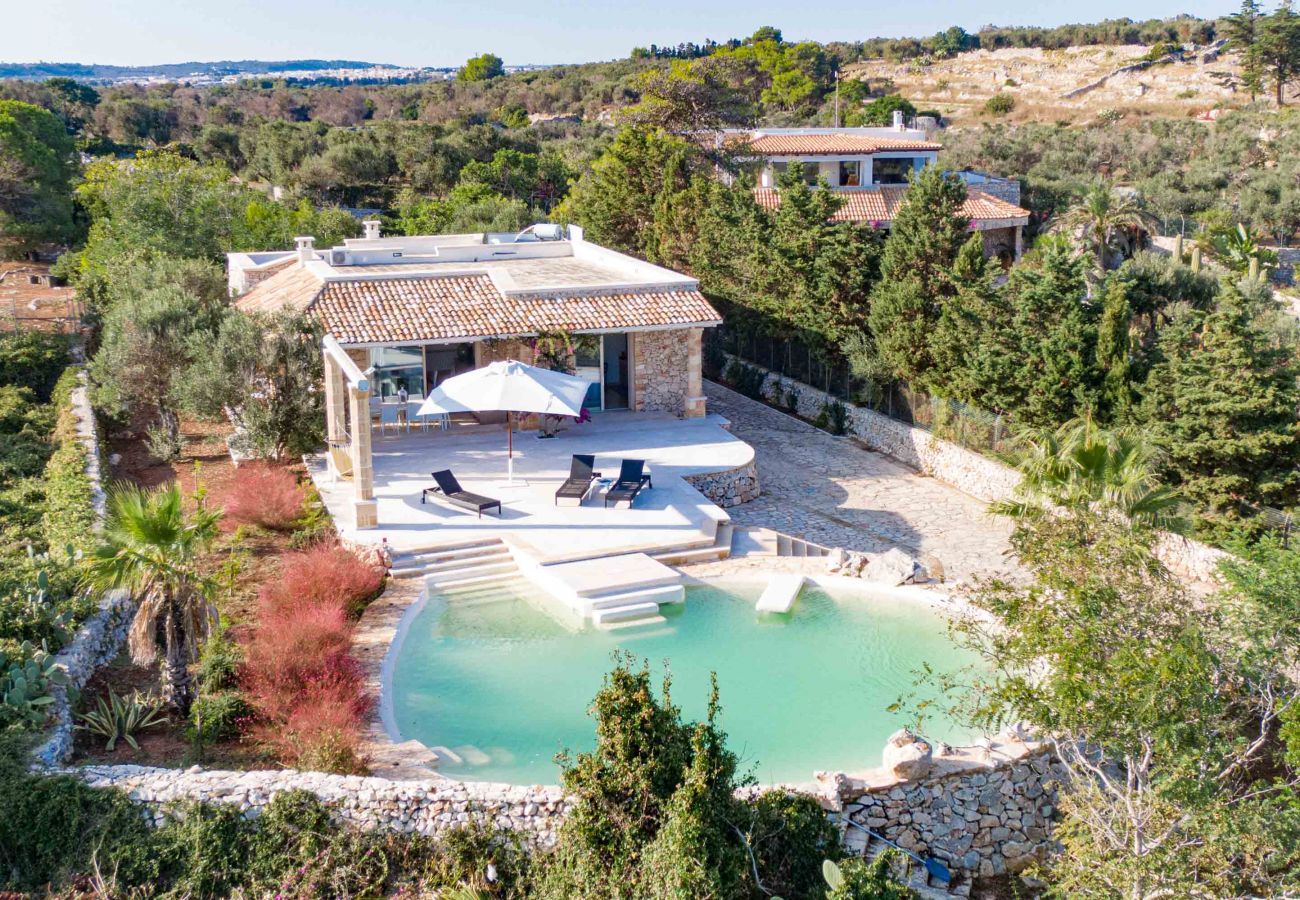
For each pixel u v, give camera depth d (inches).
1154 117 5388.8
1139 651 477.4
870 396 1366.9
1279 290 2346.2
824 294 1416.1
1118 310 1052.5
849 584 877.8
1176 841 465.7
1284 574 567.5
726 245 1647.4
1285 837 468.1
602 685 707.4
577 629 794.2
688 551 920.9
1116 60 6200.8
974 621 587.5
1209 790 461.7
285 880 522.6
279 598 757.3
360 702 662.5
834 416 1406.3
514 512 983.0
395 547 891.4
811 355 1472.7
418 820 546.3
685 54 7377.0
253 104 6387.8
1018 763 621.9
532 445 1189.1
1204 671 477.1
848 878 476.7
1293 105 5103.3
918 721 618.5
